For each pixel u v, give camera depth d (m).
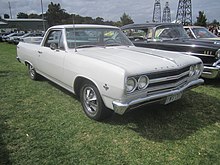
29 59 5.83
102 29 4.62
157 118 3.77
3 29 62.59
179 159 2.72
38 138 3.14
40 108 4.21
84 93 3.76
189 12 47.03
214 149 2.93
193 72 3.80
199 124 3.60
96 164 2.62
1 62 10.03
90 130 3.37
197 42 5.86
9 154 2.77
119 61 3.25
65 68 4.02
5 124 3.54
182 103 4.45
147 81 3.03
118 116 3.80
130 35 7.41
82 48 4.15
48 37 4.84
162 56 3.64
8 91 5.25
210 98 4.79
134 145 3.00
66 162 2.64
